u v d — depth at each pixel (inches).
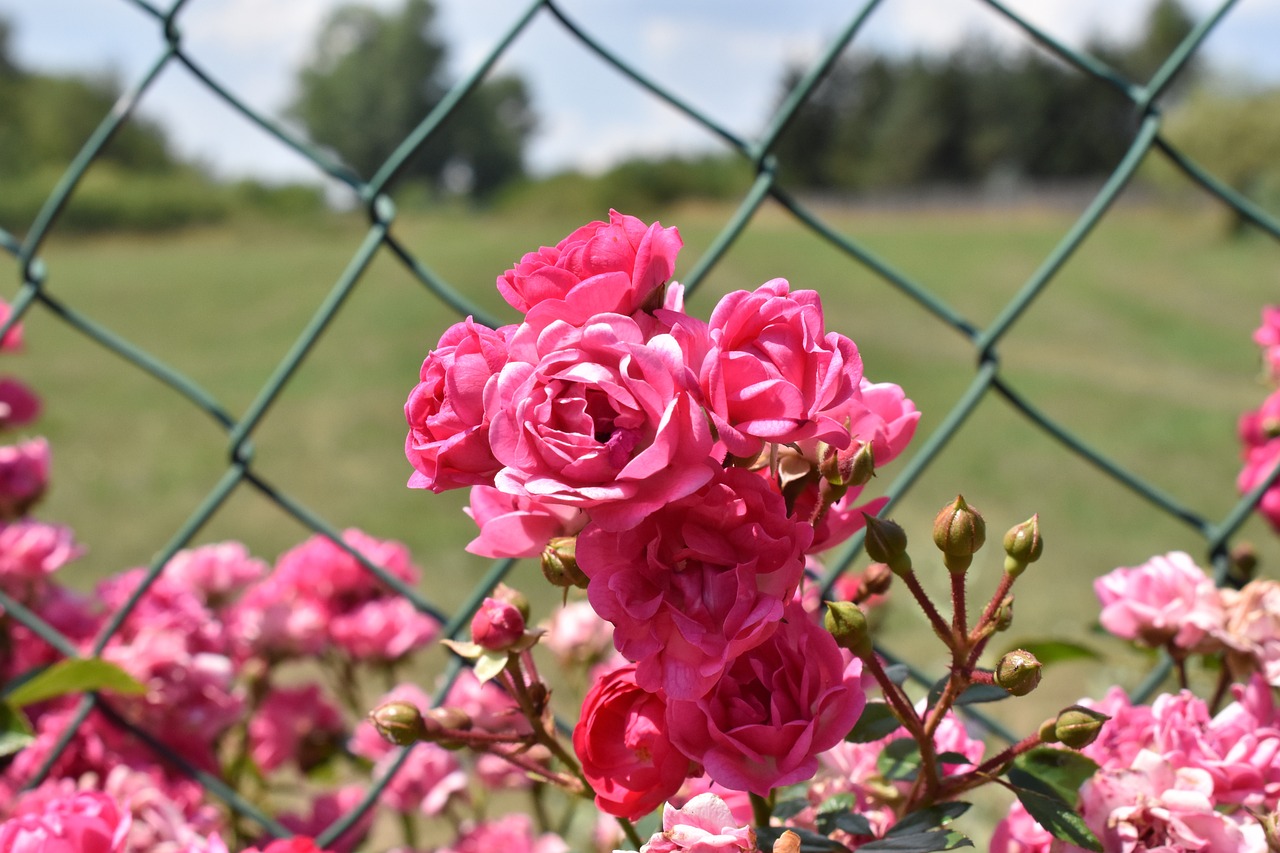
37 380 563.2
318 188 1780.3
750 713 23.7
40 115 1887.3
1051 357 644.7
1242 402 502.6
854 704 24.0
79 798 33.9
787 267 1043.9
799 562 23.1
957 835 26.6
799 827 30.0
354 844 54.6
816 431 22.9
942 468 356.5
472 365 24.3
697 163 1968.5
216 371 621.6
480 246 1277.1
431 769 53.6
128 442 441.1
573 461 22.0
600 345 22.7
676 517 23.4
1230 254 1093.8
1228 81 1322.6
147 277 1109.7
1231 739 31.5
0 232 47.5
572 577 25.1
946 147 1925.4
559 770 34.8
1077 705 26.5
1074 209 1749.5
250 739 62.2
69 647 48.3
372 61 2253.9
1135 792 28.5
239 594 70.4
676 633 22.8
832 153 1967.3
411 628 61.9
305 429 462.0
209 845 32.8
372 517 309.9
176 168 1950.1
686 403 22.0
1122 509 302.0
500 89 2265.0
